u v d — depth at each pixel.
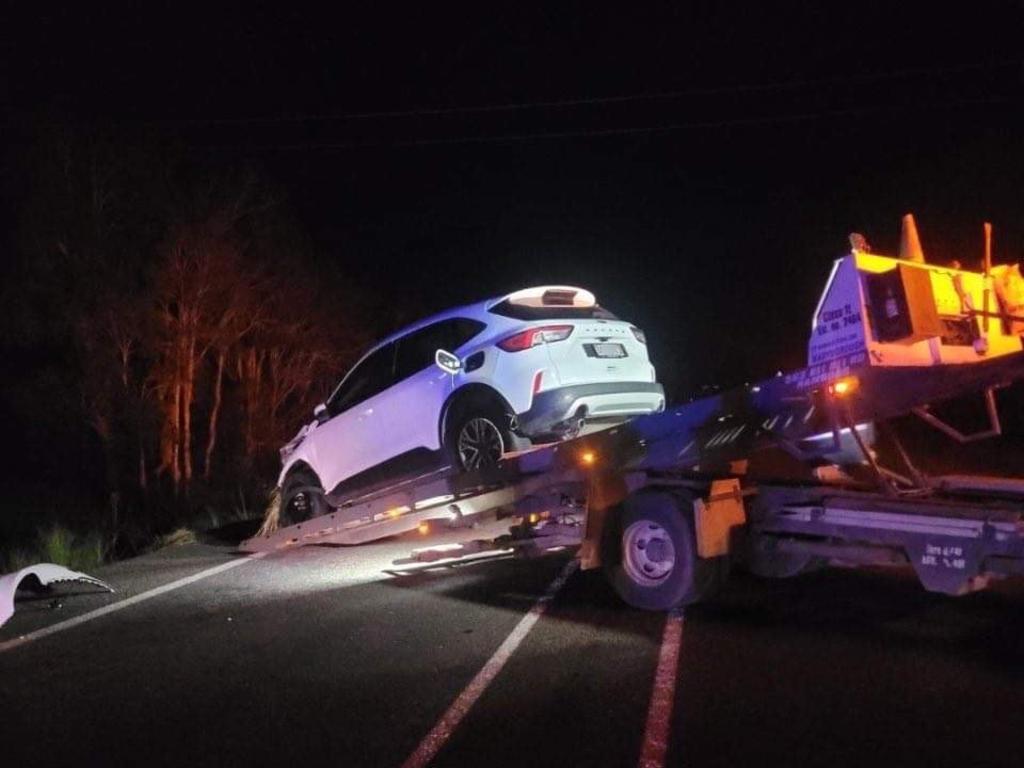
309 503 12.92
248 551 12.34
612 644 7.53
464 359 10.80
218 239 29.47
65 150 27.02
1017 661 6.71
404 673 7.15
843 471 8.36
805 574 9.31
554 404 10.11
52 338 28.00
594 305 11.49
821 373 7.65
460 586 9.80
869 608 8.12
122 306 28.06
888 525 7.45
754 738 5.70
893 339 7.29
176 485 29.05
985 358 7.53
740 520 8.15
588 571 10.12
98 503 27.08
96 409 28.28
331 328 33.59
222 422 33.78
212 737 6.16
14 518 22.08
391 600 9.38
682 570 8.09
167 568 11.95
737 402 8.18
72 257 27.48
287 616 8.99
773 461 8.58
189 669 7.54
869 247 7.70
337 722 6.30
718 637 7.54
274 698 6.79
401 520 10.47
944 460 15.67
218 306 30.56
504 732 5.98
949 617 7.79
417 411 11.27
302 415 34.34
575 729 5.96
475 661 7.32
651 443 8.64
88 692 7.12
